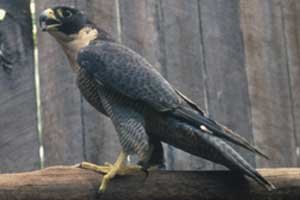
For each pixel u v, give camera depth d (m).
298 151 12.04
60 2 11.96
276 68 12.19
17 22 11.89
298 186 9.88
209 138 9.73
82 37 10.66
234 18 12.23
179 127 9.94
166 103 10.02
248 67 12.16
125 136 10.05
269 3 12.30
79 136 11.70
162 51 12.02
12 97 11.72
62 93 11.76
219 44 12.15
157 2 12.09
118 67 10.24
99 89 10.29
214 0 12.22
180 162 11.75
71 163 11.65
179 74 12.01
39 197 9.38
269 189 9.54
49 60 11.81
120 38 11.98
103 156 11.68
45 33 11.86
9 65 11.77
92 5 11.98
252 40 12.20
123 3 12.02
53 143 11.68
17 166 11.61
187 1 12.16
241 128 11.99
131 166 9.72
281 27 12.29
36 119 11.71
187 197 9.75
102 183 9.56
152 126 10.14
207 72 12.06
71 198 9.48
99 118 11.72
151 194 9.66
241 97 12.06
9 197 9.28
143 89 10.11
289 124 12.07
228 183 9.77
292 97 12.16
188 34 12.11
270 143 12.01
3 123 11.66
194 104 10.16
